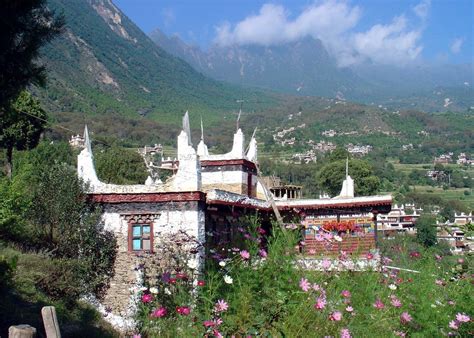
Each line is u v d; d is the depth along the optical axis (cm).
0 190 2403
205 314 1020
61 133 11712
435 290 1315
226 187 2952
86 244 2239
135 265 2205
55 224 2308
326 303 1054
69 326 1945
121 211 2266
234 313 1041
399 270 1433
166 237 2200
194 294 1144
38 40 1367
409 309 1212
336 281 1162
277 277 1080
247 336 958
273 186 4262
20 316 1770
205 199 2275
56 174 2347
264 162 13562
